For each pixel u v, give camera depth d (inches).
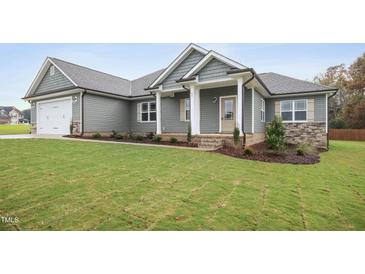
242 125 396.2
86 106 555.8
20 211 142.4
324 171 280.2
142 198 167.0
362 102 1060.5
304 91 542.9
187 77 458.9
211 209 153.4
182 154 335.6
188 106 565.9
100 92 568.4
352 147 602.9
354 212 159.2
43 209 145.5
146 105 654.5
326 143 534.9
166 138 492.1
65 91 551.2
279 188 204.7
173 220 136.7
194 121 455.8
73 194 170.1
